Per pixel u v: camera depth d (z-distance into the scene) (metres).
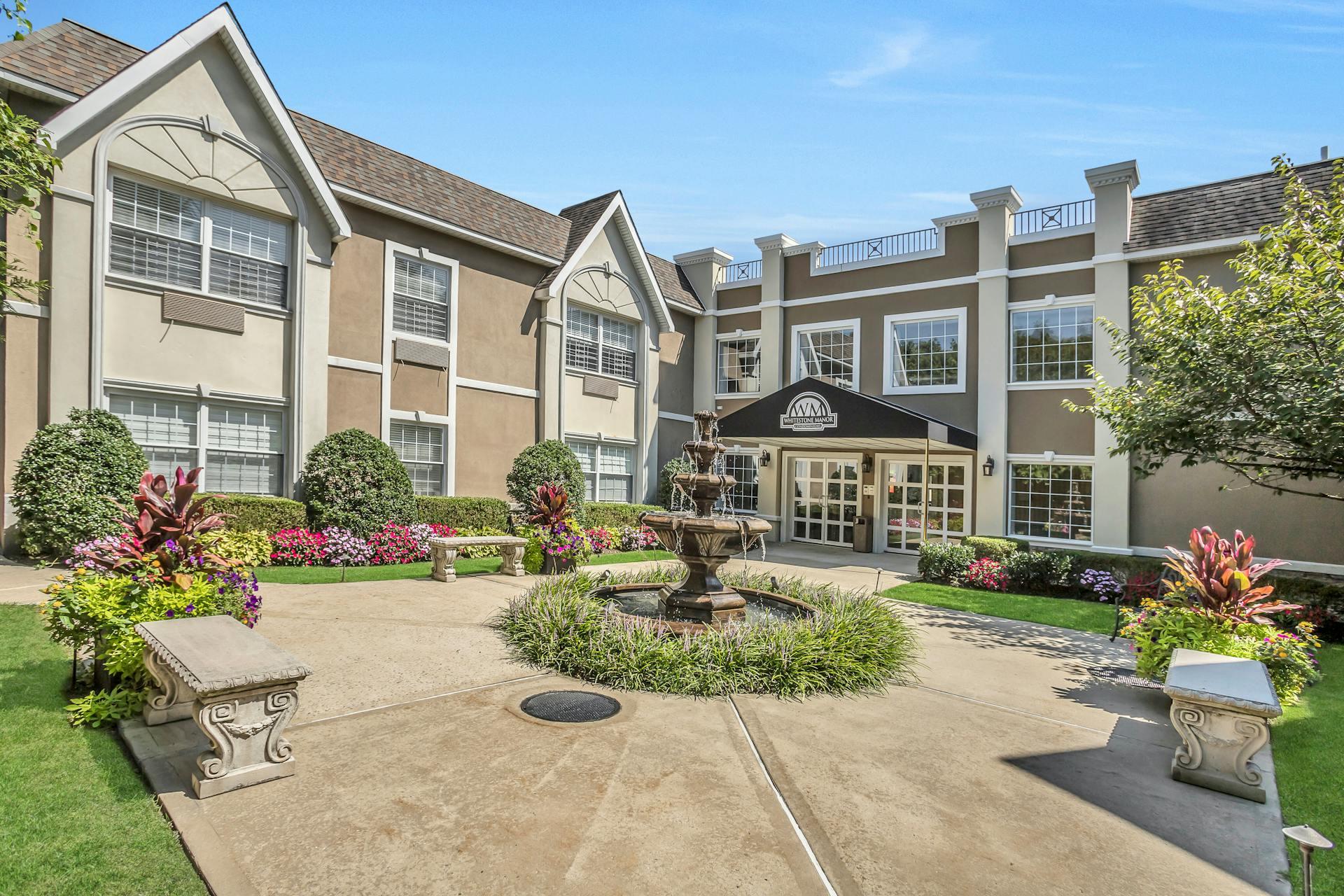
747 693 5.75
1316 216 8.67
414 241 14.12
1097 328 14.39
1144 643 6.44
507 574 11.11
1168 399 9.23
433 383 14.37
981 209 15.88
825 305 18.42
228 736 3.69
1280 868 3.42
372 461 12.09
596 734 4.69
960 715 5.54
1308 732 5.39
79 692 4.86
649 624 6.60
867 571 14.12
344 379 12.92
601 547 14.98
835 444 17.66
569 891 2.95
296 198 11.97
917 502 17.09
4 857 2.97
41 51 9.93
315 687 5.36
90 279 9.77
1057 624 9.56
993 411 15.54
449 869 3.07
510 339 15.85
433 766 4.09
